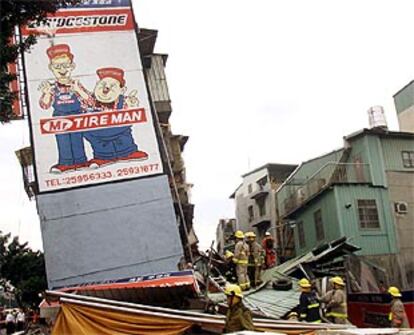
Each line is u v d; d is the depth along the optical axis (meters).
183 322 10.12
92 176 15.48
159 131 16.52
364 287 19.38
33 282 35.97
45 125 15.81
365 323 17.17
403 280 26.66
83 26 17.14
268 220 39.59
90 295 13.69
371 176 28.11
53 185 15.21
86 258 14.60
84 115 16.11
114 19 17.48
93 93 16.41
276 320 10.41
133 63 17.00
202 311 13.12
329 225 28.09
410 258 27.23
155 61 24.56
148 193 15.52
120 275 14.56
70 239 14.73
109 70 16.75
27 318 28.91
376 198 27.89
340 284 12.62
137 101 16.55
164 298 14.24
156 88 23.91
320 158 32.88
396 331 5.13
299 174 34.94
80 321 10.32
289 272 18.45
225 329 8.26
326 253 18.69
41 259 37.69
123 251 14.82
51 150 15.58
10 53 7.84
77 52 16.78
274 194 39.97
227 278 17.09
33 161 15.36
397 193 28.39
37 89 16.12
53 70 16.42
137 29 18.09
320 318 12.09
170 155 24.64
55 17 17.03
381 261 26.70
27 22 8.20
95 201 15.23
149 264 14.76
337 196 27.36
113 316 10.30
